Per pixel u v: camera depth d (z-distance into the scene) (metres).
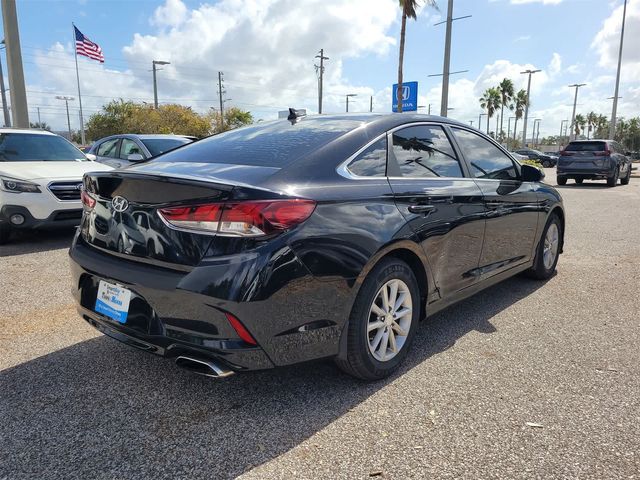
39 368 3.06
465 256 3.53
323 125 3.21
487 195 3.71
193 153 3.14
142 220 2.50
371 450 2.27
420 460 2.20
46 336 3.56
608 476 2.09
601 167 17.45
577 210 10.70
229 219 2.26
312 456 2.23
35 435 2.37
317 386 2.86
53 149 7.59
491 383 2.90
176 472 2.12
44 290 4.62
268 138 3.12
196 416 2.54
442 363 3.17
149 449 2.27
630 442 2.32
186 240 2.34
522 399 2.71
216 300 2.24
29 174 6.29
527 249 4.54
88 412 2.57
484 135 4.15
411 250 2.97
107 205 2.69
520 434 2.39
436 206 3.17
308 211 2.43
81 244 2.93
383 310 2.88
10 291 4.57
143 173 2.49
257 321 2.28
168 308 2.37
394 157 3.11
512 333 3.68
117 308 2.61
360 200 2.70
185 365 2.42
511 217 4.10
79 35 21.70
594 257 6.14
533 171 4.29
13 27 12.66
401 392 2.79
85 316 2.88
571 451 2.26
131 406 2.63
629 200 12.79
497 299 4.49
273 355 2.38
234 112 61.78
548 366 3.12
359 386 2.86
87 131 50.03
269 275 2.27
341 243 2.53
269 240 2.30
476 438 2.36
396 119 3.29
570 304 4.35
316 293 2.46
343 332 2.63
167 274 2.38
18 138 7.46
